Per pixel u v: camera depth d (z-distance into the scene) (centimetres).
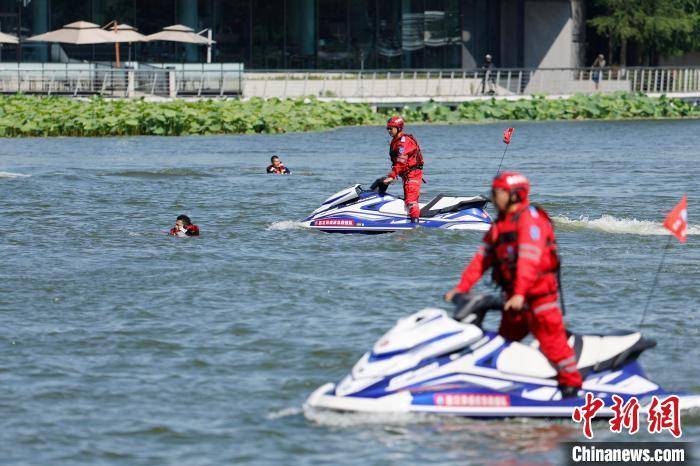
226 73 19000
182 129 15925
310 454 2683
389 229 6056
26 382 3259
